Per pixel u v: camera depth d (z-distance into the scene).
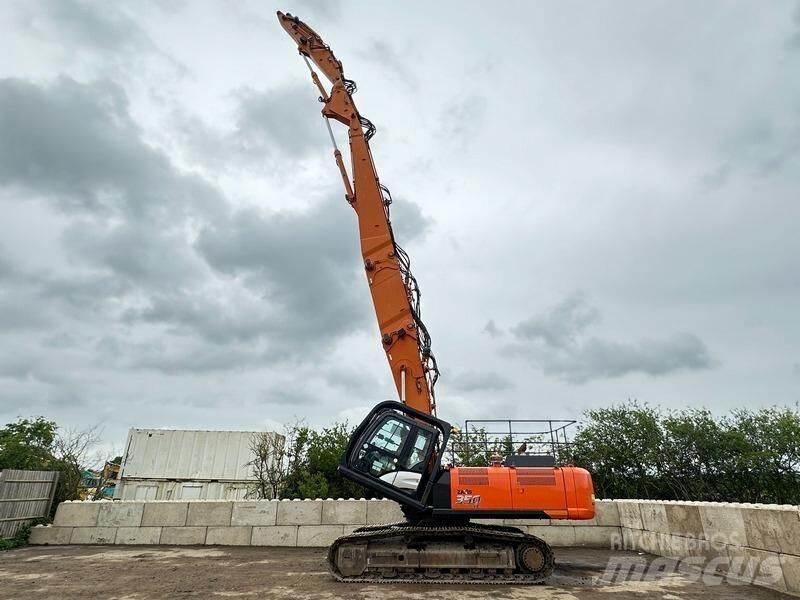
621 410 17.14
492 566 7.04
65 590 6.25
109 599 5.79
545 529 10.88
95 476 14.97
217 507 10.74
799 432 15.59
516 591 6.44
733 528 7.38
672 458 16.25
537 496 7.20
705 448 16.19
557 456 11.81
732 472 15.99
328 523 10.60
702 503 8.16
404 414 7.93
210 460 20.94
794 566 6.17
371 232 9.43
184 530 10.61
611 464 16.36
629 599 6.00
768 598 6.06
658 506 9.46
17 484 10.33
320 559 8.86
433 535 7.20
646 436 16.47
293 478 14.99
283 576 7.27
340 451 15.22
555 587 6.70
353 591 6.30
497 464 8.00
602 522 10.89
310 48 10.74
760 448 15.93
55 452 13.42
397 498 7.25
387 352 8.74
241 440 21.28
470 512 7.15
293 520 10.63
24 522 10.48
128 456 20.81
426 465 7.39
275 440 16.08
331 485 14.97
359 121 10.20
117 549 9.95
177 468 20.77
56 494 11.62
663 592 6.40
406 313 8.91
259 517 10.66
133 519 10.66
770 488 15.72
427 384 8.65
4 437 13.71
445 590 6.46
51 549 9.86
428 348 8.91
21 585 6.55
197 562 8.48
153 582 6.76
